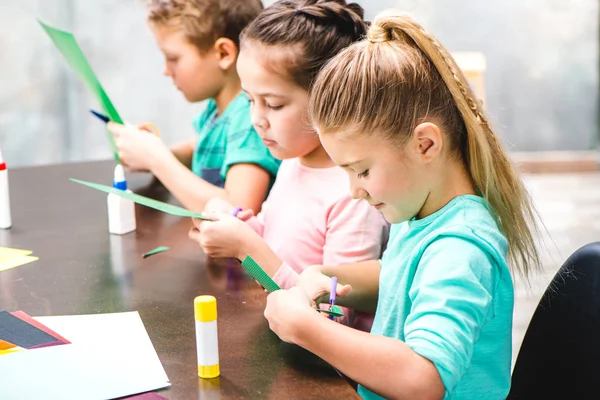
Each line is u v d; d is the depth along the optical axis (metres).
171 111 4.45
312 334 0.87
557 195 4.40
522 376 1.13
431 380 0.82
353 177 0.97
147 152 1.66
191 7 1.66
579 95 4.76
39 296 1.13
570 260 1.08
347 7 1.37
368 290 1.21
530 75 4.71
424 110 0.94
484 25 4.63
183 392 0.83
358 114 0.92
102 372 0.87
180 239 1.42
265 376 0.87
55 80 4.22
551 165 4.84
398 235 1.07
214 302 0.86
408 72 0.93
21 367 0.87
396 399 0.83
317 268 1.19
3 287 1.17
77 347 0.93
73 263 1.29
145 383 0.85
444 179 0.98
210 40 1.68
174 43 1.69
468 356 0.85
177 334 0.99
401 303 1.01
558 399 1.08
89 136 4.33
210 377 0.87
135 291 1.15
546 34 4.66
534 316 1.12
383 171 0.94
